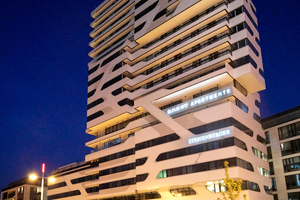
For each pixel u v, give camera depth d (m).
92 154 74.31
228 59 52.97
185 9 60.41
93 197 70.19
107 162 69.31
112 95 72.25
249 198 46.19
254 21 60.09
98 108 75.44
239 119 50.53
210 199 49.41
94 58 87.00
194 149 51.31
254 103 59.25
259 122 58.94
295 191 55.84
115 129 73.31
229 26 56.25
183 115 55.56
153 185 55.31
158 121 60.75
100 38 85.75
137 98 67.06
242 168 47.06
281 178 58.75
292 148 58.19
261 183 51.84
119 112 68.62
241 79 53.31
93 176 76.69
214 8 58.53
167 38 63.53
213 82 53.78
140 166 58.81
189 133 52.69
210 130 50.19
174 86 60.97
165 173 54.16
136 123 64.81
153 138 58.25
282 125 60.94
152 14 68.50
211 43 56.88
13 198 118.12
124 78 70.00
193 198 51.66
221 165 47.25
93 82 80.19
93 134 79.62
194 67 58.53
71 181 83.81
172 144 54.66
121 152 66.50
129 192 61.06
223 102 52.62
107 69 76.50
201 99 53.78
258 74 54.53
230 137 47.56
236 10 56.50
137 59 71.31
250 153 51.06
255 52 56.31
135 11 73.50
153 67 67.19
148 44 71.00
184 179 51.06
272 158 61.31
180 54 61.84
